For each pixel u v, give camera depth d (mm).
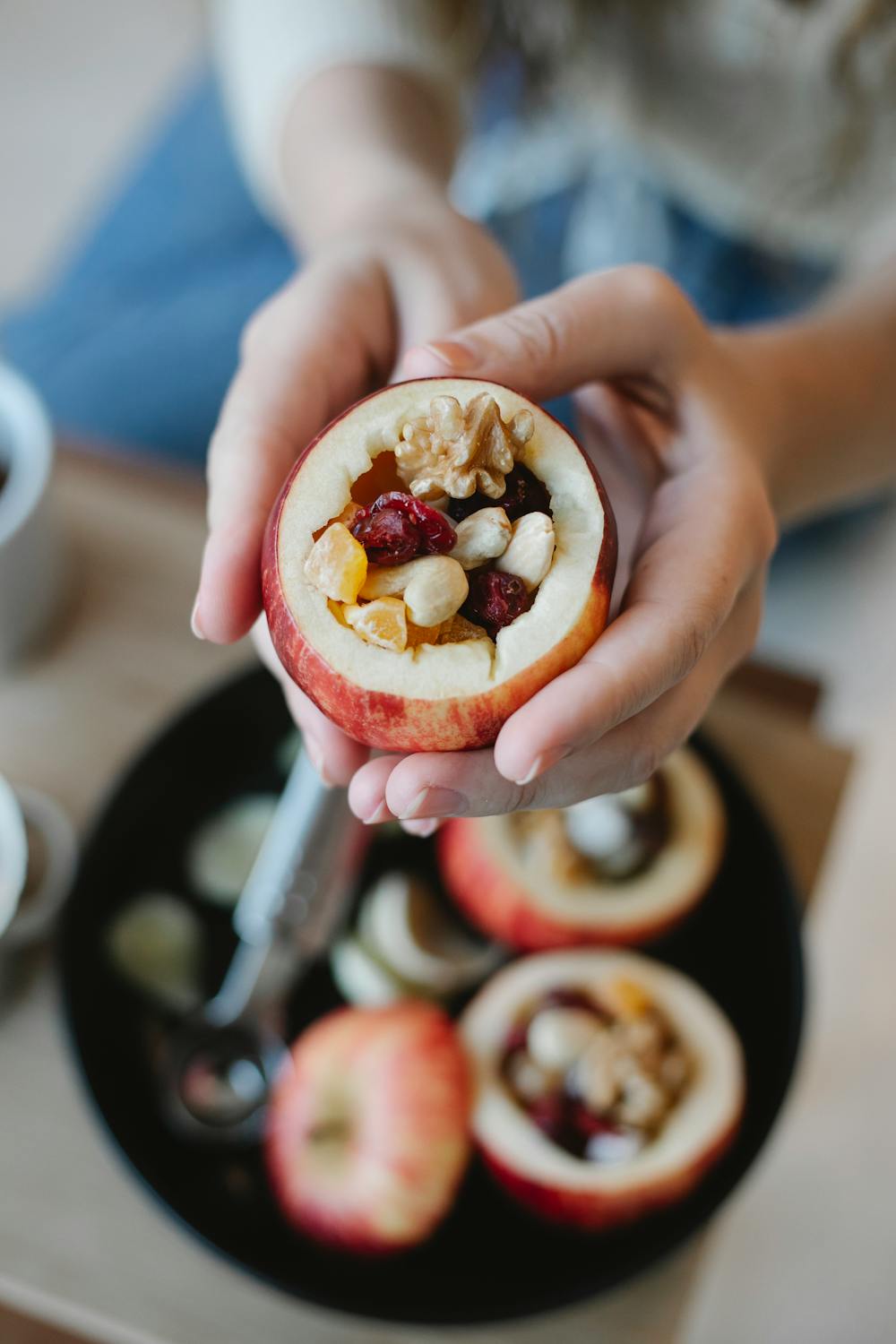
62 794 583
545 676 401
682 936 552
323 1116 525
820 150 739
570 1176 506
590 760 429
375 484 424
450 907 557
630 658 403
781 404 526
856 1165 820
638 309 457
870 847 923
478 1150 521
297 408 468
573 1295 491
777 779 587
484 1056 532
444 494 409
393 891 556
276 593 406
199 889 559
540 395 456
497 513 404
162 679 601
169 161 851
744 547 444
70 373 772
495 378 437
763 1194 812
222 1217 514
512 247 793
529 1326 511
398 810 413
